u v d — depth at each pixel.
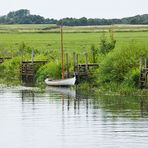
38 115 78.56
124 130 68.75
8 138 65.69
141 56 97.44
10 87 113.31
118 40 186.38
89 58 116.62
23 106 86.25
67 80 110.50
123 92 96.69
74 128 70.25
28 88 110.94
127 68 101.44
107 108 82.81
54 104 87.62
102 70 103.50
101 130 68.94
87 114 78.56
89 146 62.00
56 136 66.38
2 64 142.12
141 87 96.69
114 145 62.28
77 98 93.31
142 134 66.75
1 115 78.81
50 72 119.88
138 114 77.88
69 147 61.75
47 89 108.62
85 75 109.06
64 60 121.00
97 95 96.12
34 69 125.62
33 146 62.28
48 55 141.12
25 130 69.44
